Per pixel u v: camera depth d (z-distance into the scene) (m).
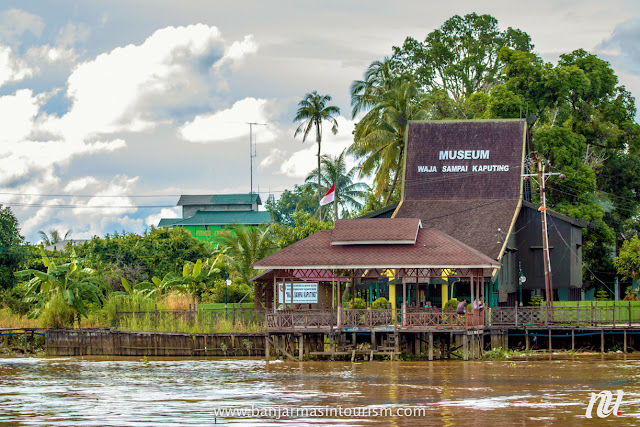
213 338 108.81
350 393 72.31
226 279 132.75
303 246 101.69
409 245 99.94
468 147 133.50
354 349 97.25
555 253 128.75
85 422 60.53
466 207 127.88
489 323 103.56
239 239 143.62
